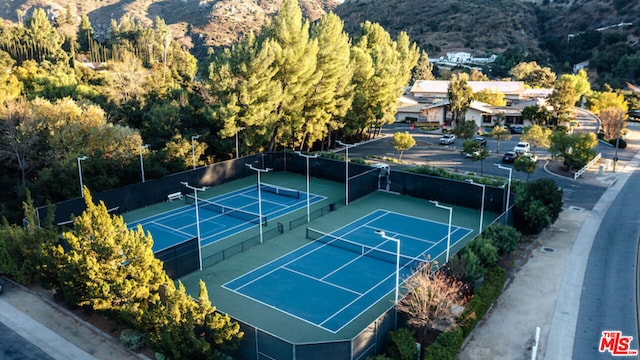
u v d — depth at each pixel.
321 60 68.06
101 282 27.50
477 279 33.91
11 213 48.03
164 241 44.59
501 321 30.75
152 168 56.50
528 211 42.97
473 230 46.47
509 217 43.22
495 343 28.50
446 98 108.69
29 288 35.69
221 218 50.62
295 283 36.53
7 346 28.75
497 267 35.41
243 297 34.50
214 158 67.94
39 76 84.06
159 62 134.38
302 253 41.91
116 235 28.53
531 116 90.50
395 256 40.91
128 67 85.94
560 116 87.88
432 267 37.91
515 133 91.19
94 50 145.00
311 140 72.12
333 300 33.94
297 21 64.69
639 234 43.72
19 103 57.56
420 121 102.31
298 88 65.62
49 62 104.31
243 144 65.25
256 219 50.09
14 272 34.91
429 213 51.50
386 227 47.78
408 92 120.69
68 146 52.47
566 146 62.94
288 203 55.34
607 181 59.44
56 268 30.73
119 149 53.53
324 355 24.45
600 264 38.19
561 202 44.50
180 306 25.14
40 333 30.03
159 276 29.14
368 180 57.91
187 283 36.78
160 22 161.25
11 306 33.12
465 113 95.38
